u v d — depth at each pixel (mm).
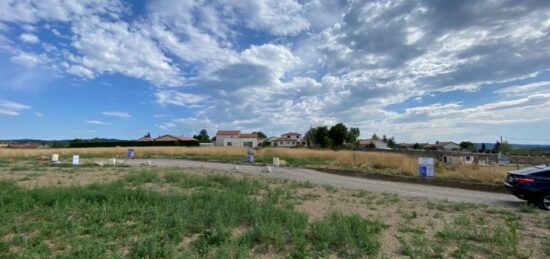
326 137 80500
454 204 10320
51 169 20844
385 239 6102
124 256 5074
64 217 7109
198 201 8641
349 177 20078
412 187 15570
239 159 36344
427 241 5953
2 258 4926
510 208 10227
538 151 57656
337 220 6867
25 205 8148
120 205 8312
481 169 18953
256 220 6809
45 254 5129
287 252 5324
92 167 22812
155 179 14461
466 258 5141
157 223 6660
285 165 29109
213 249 5332
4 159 33938
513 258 5188
